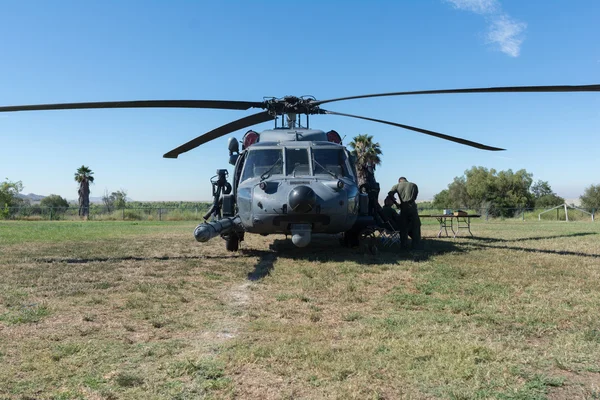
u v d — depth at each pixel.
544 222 23.56
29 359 2.94
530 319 3.84
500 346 3.17
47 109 6.71
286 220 6.91
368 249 8.19
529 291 4.95
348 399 2.40
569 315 3.98
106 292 5.02
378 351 3.09
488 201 47.59
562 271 6.10
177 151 8.70
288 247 9.33
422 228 16.28
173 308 4.34
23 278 5.79
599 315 3.95
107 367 2.84
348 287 5.14
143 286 5.25
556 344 3.23
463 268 6.34
